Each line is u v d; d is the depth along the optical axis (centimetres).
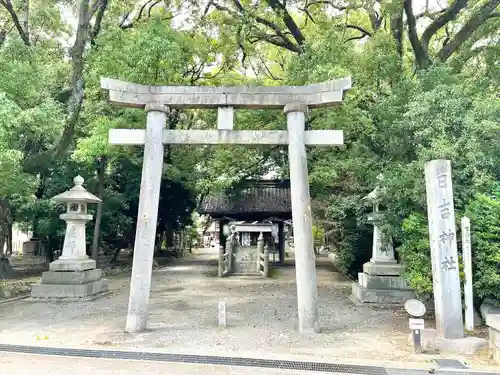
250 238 2319
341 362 625
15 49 1176
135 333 796
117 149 1315
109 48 1177
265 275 1859
